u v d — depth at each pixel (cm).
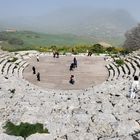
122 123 1644
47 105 2253
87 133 1512
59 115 1856
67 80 4775
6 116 1838
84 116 1805
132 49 7500
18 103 2277
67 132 1548
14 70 5262
